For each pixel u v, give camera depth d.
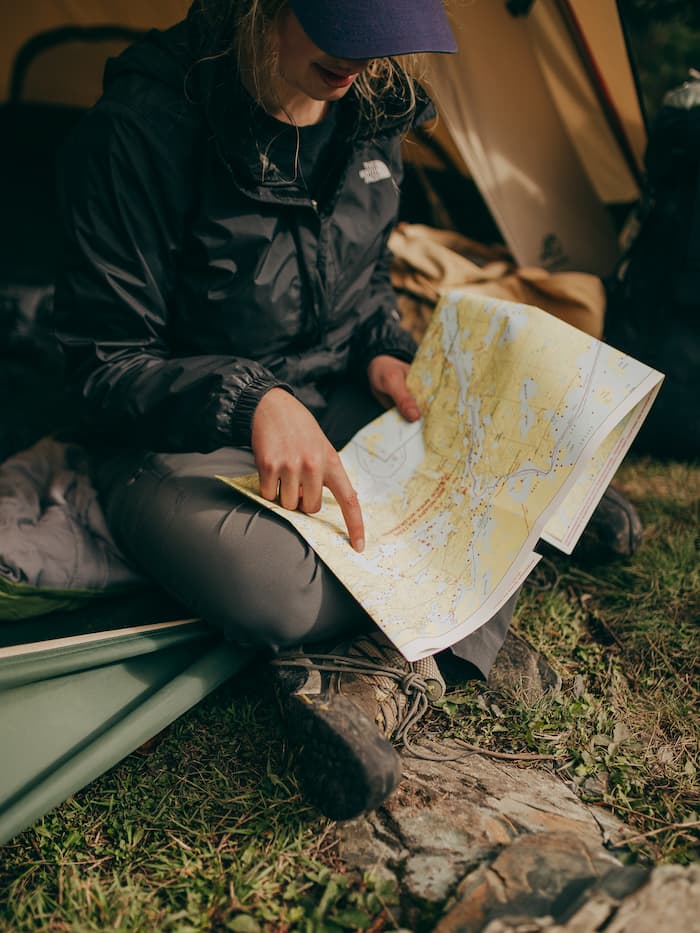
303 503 1.14
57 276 1.28
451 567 1.15
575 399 1.13
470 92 2.09
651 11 2.98
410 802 1.05
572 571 1.54
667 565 1.55
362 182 1.35
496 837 1.00
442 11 1.05
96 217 1.21
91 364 1.24
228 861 1.00
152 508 1.26
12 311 1.80
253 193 1.21
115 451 1.41
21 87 2.36
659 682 1.29
